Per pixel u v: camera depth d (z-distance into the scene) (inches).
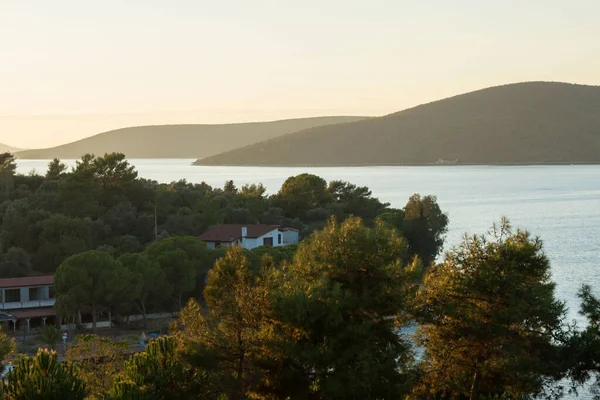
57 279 3201.3
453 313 1309.1
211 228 4630.9
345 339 1245.7
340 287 1299.2
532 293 1327.5
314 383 1245.1
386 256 1338.6
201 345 1219.2
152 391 1117.7
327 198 6378.0
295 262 1435.8
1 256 4005.9
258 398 1269.7
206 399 1171.3
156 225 4704.7
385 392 1195.9
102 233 4468.5
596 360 1290.6
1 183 5487.2
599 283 4151.1
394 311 1320.1
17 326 3314.5
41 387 975.6
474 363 1357.0
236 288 1296.8
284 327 1248.8
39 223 4370.1
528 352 1317.7
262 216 5506.9
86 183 4965.6
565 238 6574.8
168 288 3469.5
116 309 3356.3
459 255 1421.0
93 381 1455.5
